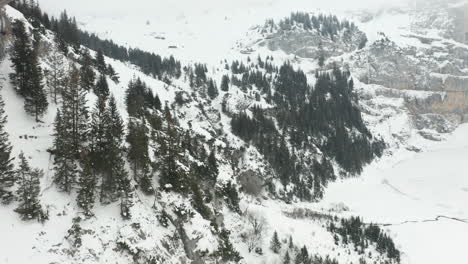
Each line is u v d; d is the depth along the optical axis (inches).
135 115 3142.2
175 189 2571.4
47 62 3137.3
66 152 2101.4
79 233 1909.4
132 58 7155.5
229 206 3238.2
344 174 5782.5
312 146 5639.8
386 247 3494.1
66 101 2429.9
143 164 2402.8
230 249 2620.6
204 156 3582.7
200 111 5000.0
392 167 6579.7
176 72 6761.8
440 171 6210.6
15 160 2060.8
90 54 4675.2
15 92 2539.4
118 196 2196.1
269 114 5787.4
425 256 3511.3
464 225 4293.8
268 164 4788.4
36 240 1781.5
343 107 7032.5
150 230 2178.9
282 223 3356.3
